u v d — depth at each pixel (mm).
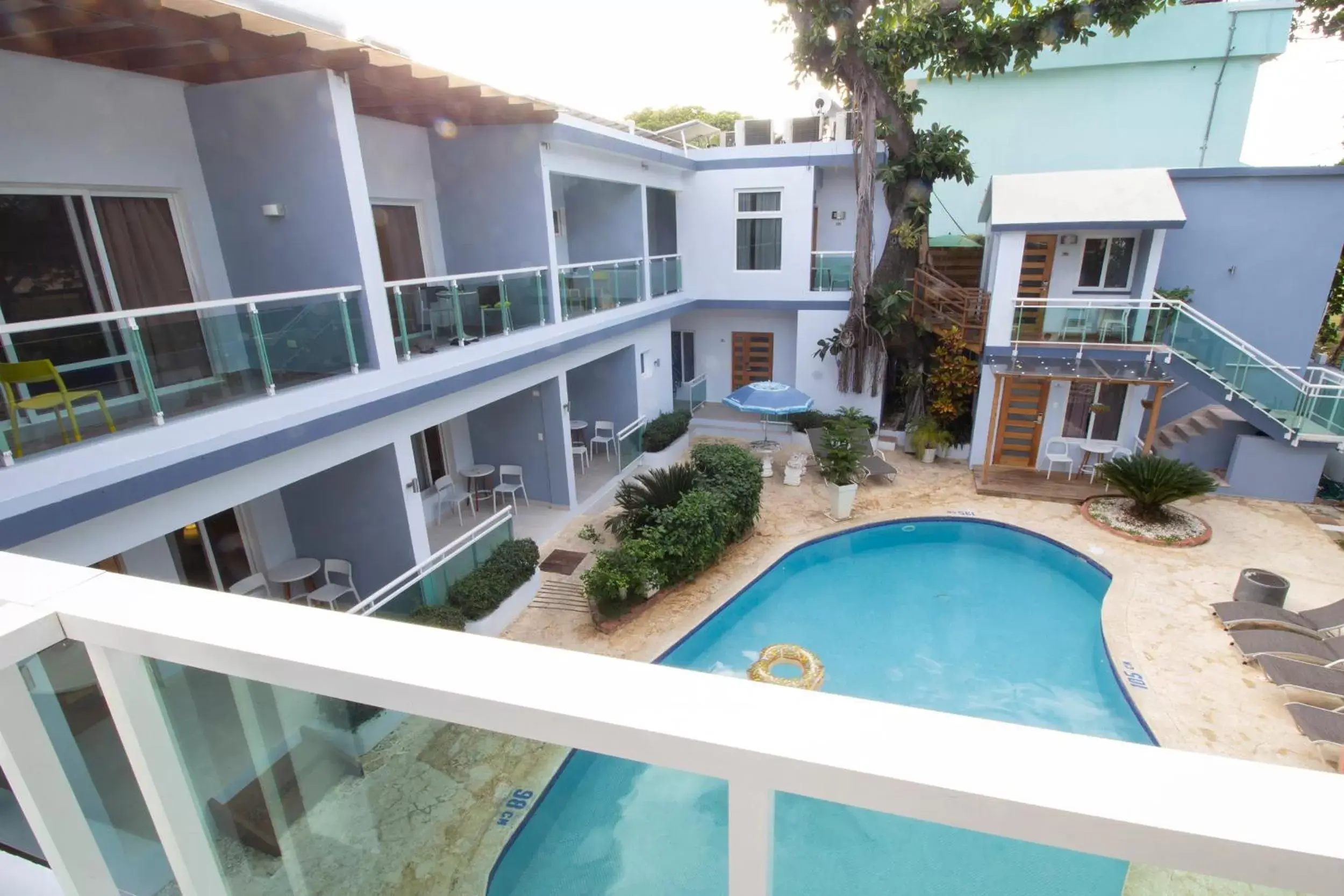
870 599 11273
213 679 1589
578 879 4020
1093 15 14312
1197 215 15070
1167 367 14086
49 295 6820
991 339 15086
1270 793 827
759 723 994
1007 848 2303
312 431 7375
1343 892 752
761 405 15109
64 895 1642
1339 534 12336
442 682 1133
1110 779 861
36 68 6453
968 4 14523
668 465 16141
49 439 5359
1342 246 14484
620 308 14516
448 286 9484
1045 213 14258
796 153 16828
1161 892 950
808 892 2158
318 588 9836
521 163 11227
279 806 1938
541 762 2447
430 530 12273
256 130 7738
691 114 36281
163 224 7832
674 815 2221
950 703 8828
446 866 3295
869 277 16297
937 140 15961
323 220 7871
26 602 1441
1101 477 14609
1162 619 9977
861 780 904
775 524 13344
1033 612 10867
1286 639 8703
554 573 11266
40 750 1462
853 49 14492
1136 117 19484
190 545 8641
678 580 11016
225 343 6598
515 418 13000
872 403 17250
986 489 14547
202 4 5750
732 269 18062
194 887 1726
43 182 6578
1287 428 13461
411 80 8117
